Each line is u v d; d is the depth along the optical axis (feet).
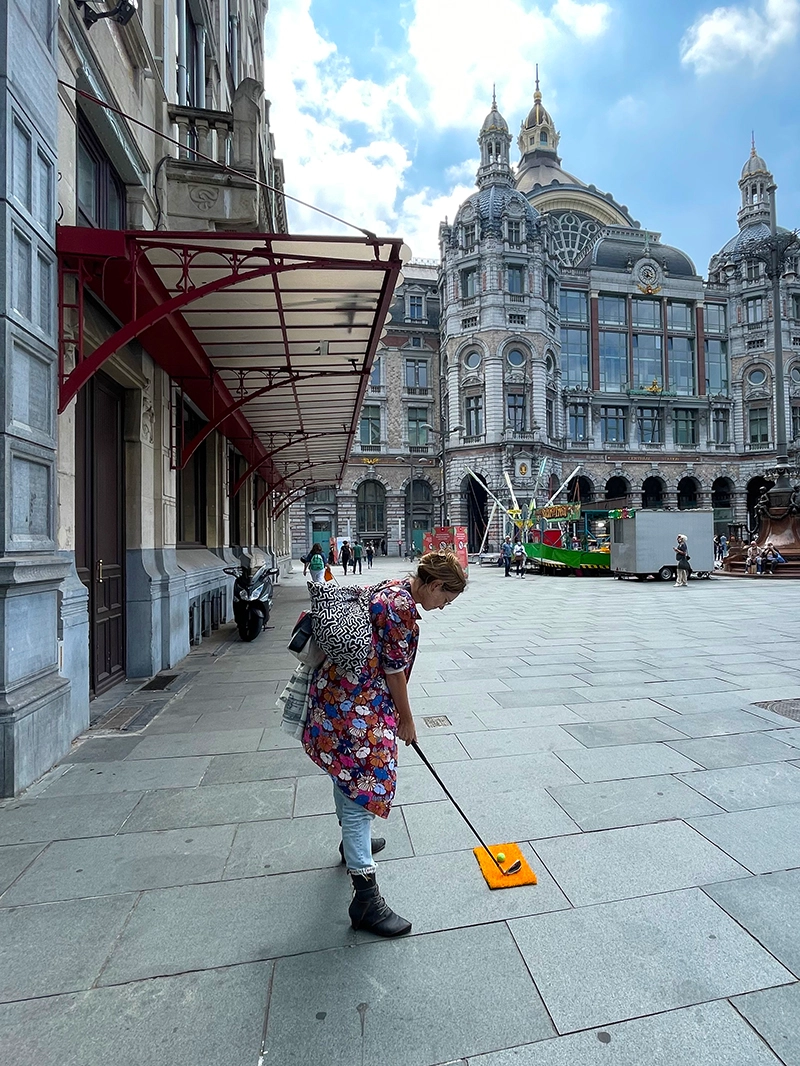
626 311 174.81
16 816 10.59
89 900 8.11
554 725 15.39
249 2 48.39
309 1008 6.23
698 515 68.44
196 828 10.14
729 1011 6.16
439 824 10.16
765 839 9.60
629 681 20.21
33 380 12.60
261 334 23.86
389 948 7.14
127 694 19.03
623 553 71.00
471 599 50.83
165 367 23.85
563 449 160.66
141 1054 5.66
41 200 12.92
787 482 74.13
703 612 39.68
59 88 14.47
